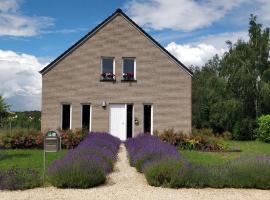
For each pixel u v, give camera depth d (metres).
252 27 41.53
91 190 11.09
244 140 38.84
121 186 11.65
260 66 40.97
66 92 28.11
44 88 28.03
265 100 39.06
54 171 11.84
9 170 12.35
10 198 10.21
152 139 20.47
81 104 28.16
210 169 12.27
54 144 14.15
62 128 28.02
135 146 18.19
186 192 10.95
